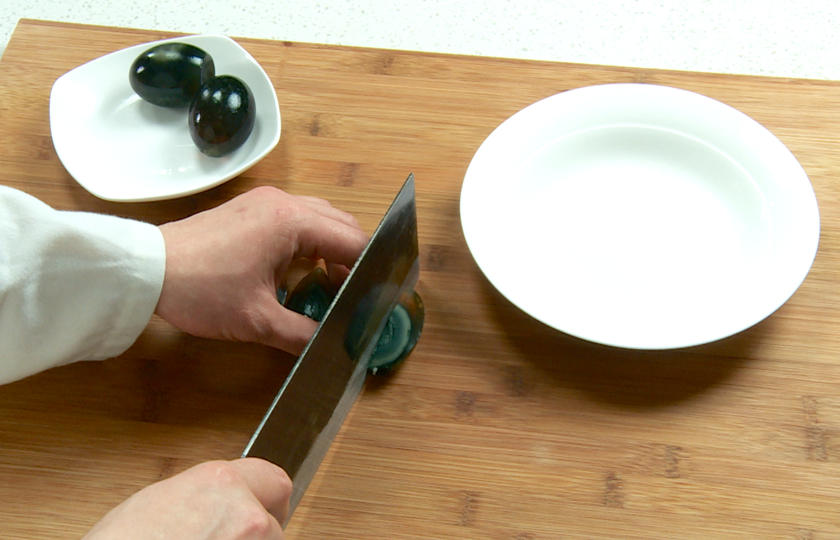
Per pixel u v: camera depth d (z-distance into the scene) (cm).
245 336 67
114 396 68
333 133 79
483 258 67
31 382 68
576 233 70
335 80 81
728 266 68
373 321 66
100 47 84
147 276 65
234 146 75
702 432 65
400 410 67
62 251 63
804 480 64
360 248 68
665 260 69
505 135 73
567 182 73
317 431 63
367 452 66
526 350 69
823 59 96
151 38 85
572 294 67
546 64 81
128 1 105
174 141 77
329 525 64
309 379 60
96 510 64
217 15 104
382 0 105
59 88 77
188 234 67
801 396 66
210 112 73
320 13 104
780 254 67
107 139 77
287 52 83
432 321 70
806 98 78
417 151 77
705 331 64
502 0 104
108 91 79
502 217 70
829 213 73
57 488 65
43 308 64
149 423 67
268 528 55
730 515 63
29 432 66
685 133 73
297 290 69
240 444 66
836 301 69
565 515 63
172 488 54
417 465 65
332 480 65
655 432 65
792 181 69
